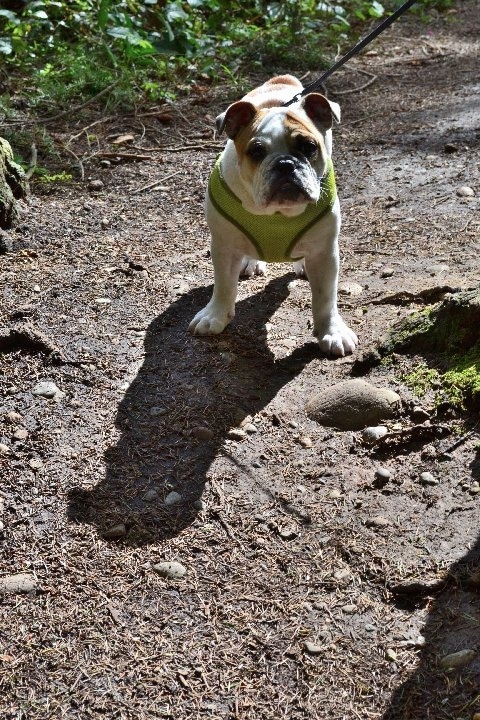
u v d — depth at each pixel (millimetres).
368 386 2574
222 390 2639
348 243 3232
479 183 3523
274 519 2354
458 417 2496
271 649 2146
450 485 2375
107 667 2127
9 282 3025
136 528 2348
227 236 2691
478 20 6184
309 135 2527
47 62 4562
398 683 2090
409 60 5207
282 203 2479
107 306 2926
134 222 3383
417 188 3541
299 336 2811
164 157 3846
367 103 4453
